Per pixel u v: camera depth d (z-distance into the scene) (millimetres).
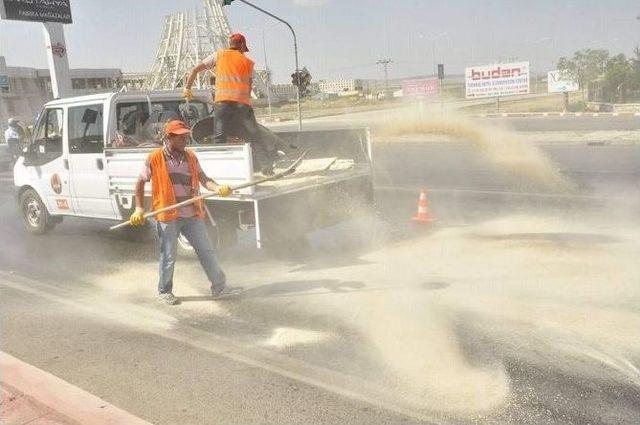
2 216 10938
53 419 3230
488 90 40875
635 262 5941
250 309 5211
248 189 6047
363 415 3330
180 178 5336
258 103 70688
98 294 5855
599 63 39281
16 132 13258
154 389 3758
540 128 25984
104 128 7484
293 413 3391
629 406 3305
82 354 4355
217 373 3951
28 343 4598
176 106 8320
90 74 73875
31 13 21812
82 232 9062
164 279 5410
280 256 6910
